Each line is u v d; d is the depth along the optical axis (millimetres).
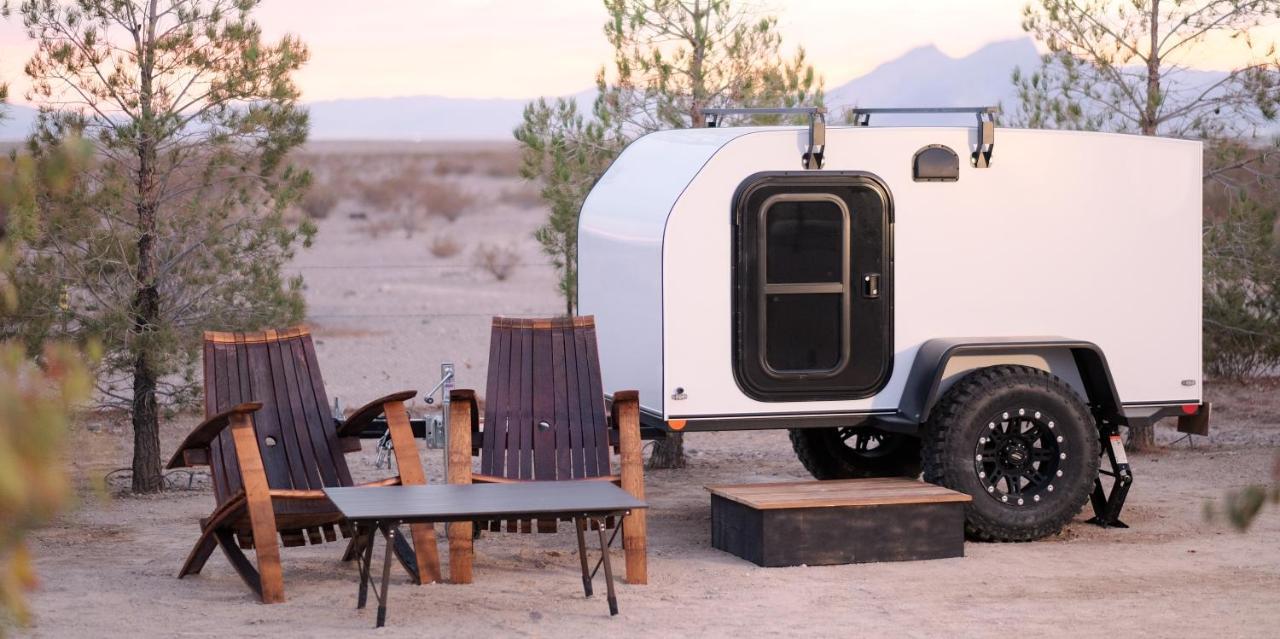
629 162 8852
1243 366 12727
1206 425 8266
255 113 9125
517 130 11023
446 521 5551
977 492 7508
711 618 5855
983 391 7512
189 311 9617
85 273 9023
